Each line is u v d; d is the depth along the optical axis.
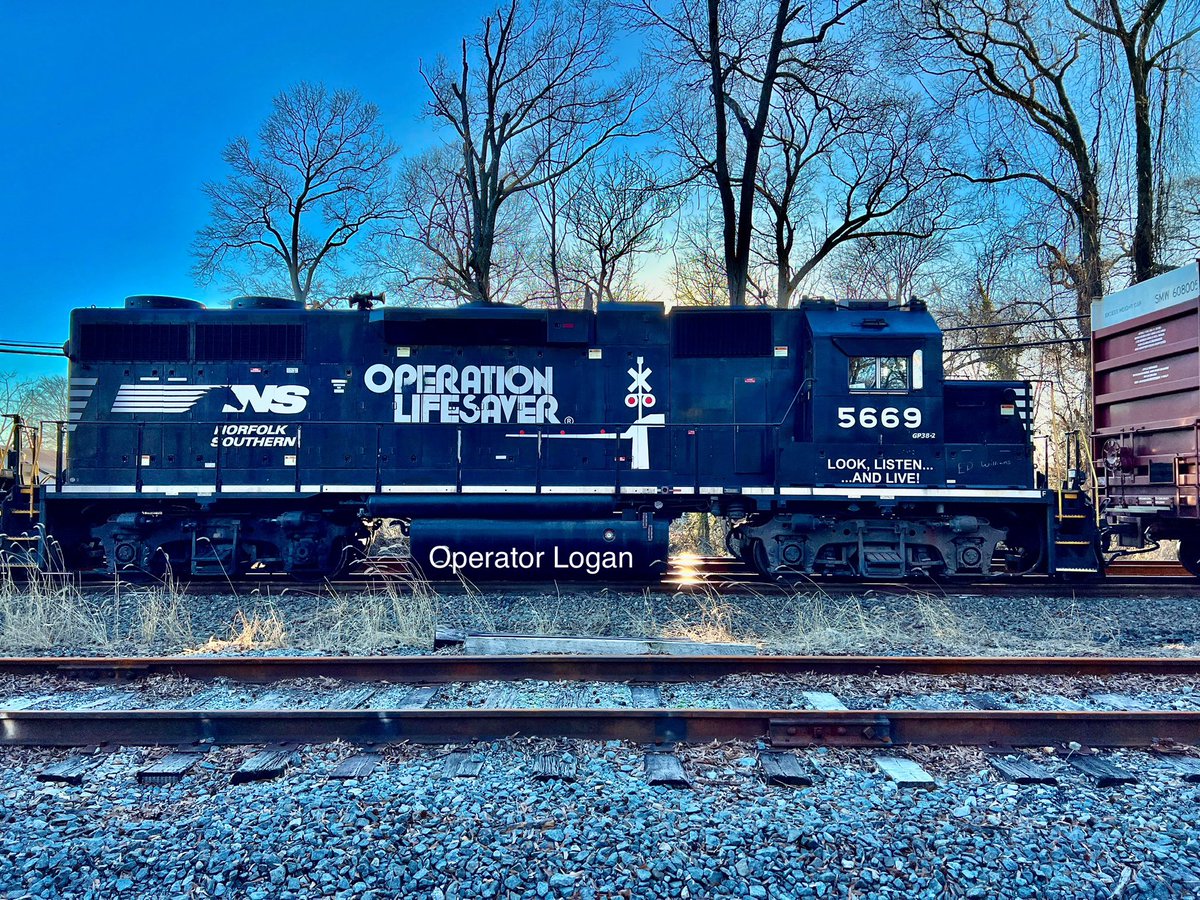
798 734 4.80
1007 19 17.11
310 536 10.34
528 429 10.52
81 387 10.55
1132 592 9.85
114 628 7.96
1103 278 16.83
